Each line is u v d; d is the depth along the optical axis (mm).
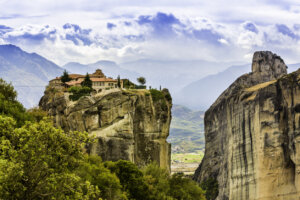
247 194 147250
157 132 139500
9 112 75438
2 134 44688
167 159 144875
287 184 136500
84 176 73562
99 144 124438
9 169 39781
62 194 43750
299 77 137250
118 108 129750
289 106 138000
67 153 45906
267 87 146000
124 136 127188
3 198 39375
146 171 104188
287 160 137500
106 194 74062
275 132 140250
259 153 143625
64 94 136375
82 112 129000
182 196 100688
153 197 90312
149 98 138375
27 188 41906
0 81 88438
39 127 45875
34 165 43656
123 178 90438
